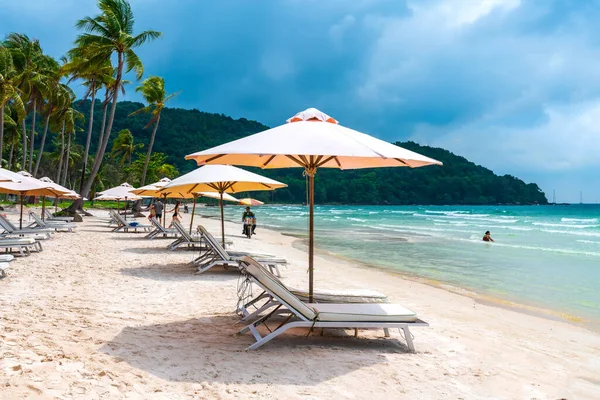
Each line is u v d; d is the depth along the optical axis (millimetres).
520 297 9328
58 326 4965
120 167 84875
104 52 28703
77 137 132000
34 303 6047
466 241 22859
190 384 3580
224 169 10047
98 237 16875
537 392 3994
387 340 5305
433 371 4309
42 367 3648
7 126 49969
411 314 4809
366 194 194250
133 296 7008
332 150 4117
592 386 4270
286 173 196125
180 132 165000
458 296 9148
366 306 4992
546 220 52062
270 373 3926
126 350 4289
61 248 12664
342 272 11859
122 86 31469
